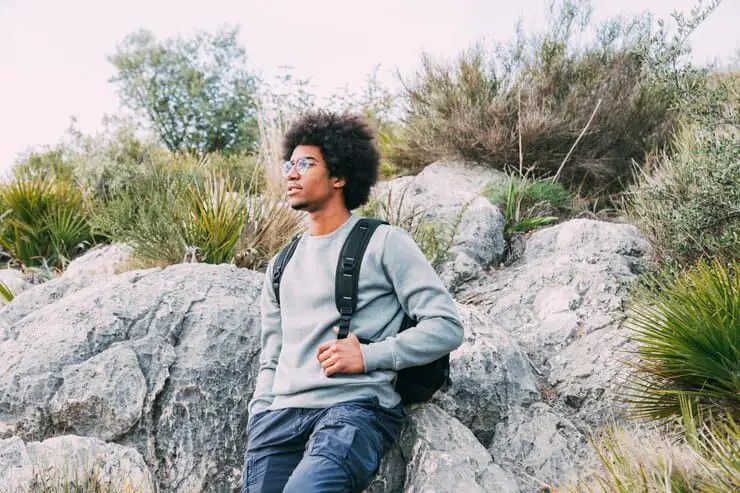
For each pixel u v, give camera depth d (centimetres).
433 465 252
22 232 617
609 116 592
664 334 290
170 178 624
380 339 245
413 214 489
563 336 363
